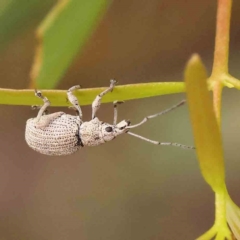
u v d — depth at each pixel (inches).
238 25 3.6
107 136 2.7
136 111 3.6
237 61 3.5
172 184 3.6
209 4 3.6
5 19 2.8
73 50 2.6
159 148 3.5
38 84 2.6
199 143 2.0
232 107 3.4
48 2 2.8
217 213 2.1
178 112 3.5
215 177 2.1
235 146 3.4
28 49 3.6
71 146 2.7
